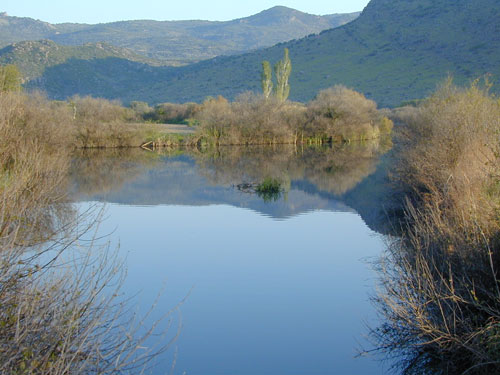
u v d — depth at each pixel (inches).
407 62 4694.9
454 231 295.6
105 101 1633.9
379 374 261.0
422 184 560.7
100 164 1205.1
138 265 435.8
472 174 356.8
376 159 1322.6
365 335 303.3
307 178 998.4
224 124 1770.4
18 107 492.4
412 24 5610.2
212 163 1256.2
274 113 1829.5
